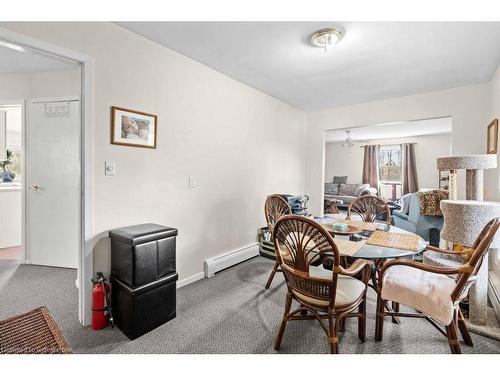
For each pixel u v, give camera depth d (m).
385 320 1.93
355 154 8.52
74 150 2.87
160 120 2.25
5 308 2.04
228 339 1.70
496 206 1.67
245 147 3.23
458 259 2.07
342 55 2.32
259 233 3.47
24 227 3.00
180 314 2.00
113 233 1.84
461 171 3.01
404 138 7.56
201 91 2.61
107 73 1.88
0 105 3.02
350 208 2.77
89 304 1.83
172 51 2.31
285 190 4.02
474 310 1.83
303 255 1.46
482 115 2.93
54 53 1.62
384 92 3.34
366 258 1.51
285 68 2.64
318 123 4.33
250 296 2.30
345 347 1.62
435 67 2.54
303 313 1.93
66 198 2.90
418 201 3.53
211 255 2.82
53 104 2.90
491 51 2.19
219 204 2.90
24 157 2.98
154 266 1.80
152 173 2.21
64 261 2.91
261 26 1.91
